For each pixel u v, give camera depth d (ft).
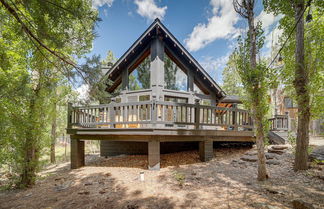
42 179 17.31
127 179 14.57
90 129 19.93
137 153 26.91
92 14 11.39
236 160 18.94
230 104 40.19
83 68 13.41
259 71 11.89
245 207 8.66
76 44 13.65
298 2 14.76
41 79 15.99
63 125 39.04
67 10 10.36
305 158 14.02
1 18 11.35
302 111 14.48
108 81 15.17
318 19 16.67
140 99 27.55
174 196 10.69
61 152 51.67
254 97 12.48
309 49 15.24
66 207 10.16
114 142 28.17
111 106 19.80
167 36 26.58
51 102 18.53
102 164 21.81
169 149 25.71
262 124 12.73
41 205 10.78
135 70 29.73
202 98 30.25
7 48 16.98
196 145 27.63
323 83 14.07
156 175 15.30
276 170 14.73
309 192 10.10
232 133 21.68
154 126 17.52
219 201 9.61
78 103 15.07
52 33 11.85
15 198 12.62
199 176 14.46
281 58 18.83
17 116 13.99
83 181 14.96
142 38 26.27
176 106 18.69
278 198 9.49
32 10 10.15
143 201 10.26
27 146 15.58
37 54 15.16
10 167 16.05
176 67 29.66
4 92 10.64
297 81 14.80
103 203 10.31
